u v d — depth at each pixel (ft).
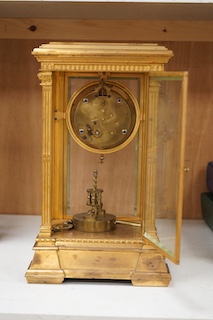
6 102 4.92
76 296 3.05
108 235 3.39
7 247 3.97
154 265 3.25
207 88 4.89
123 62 3.21
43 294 3.06
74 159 3.77
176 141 3.06
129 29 4.77
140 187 3.72
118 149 3.52
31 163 4.99
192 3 3.46
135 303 2.95
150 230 3.31
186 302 2.98
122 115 3.49
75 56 3.18
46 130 3.31
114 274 3.22
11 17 4.71
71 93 3.58
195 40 4.78
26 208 5.07
